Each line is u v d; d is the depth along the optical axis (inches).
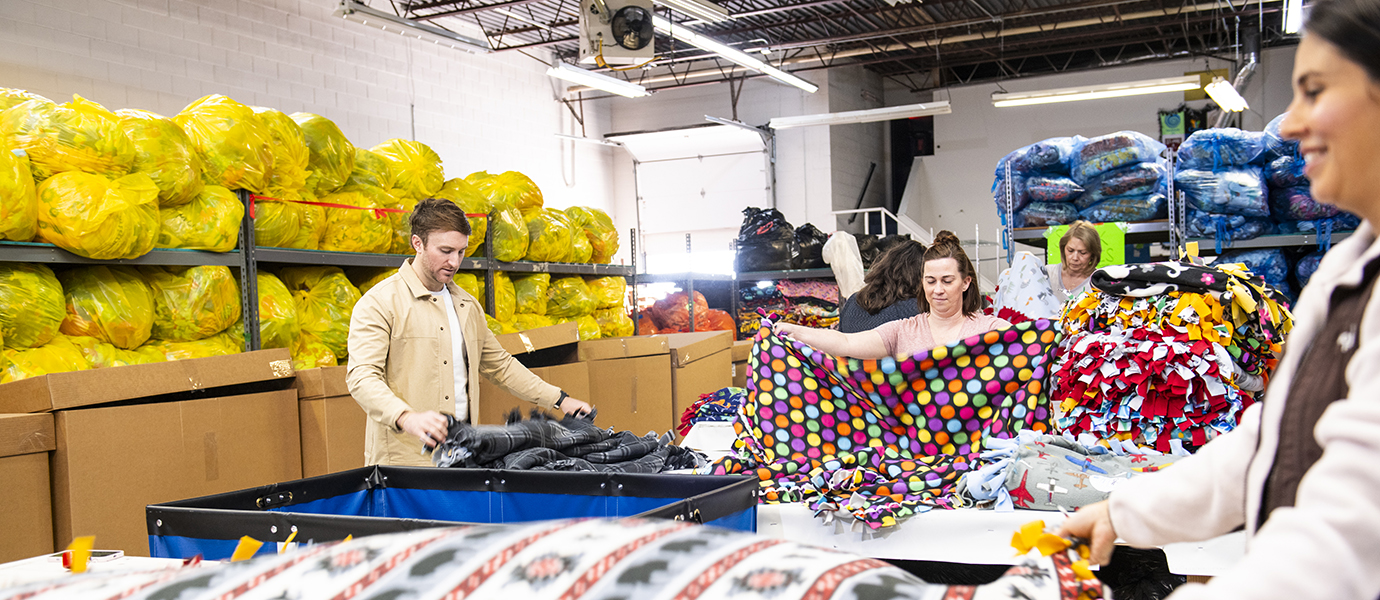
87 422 100.3
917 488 80.1
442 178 194.7
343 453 132.6
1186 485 36.0
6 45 272.2
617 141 545.3
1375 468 24.4
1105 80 603.8
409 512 80.0
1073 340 92.6
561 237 217.0
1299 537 25.1
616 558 30.6
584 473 72.8
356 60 393.1
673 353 194.1
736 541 31.5
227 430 116.6
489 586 30.7
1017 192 268.4
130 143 120.7
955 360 89.0
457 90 447.8
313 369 131.3
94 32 294.8
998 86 631.2
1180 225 246.7
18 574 52.9
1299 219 244.4
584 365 169.8
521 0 398.6
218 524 64.0
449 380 103.9
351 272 172.1
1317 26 28.8
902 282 123.0
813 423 89.3
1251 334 88.0
